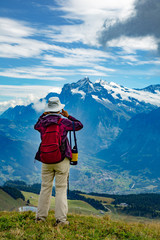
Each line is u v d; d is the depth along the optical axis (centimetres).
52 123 343
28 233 321
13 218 389
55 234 317
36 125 363
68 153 349
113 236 353
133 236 366
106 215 520
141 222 518
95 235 340
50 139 339
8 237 306
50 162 342
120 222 471
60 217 357
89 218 472
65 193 364
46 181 365
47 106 361
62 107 363
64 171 351
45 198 367
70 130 352
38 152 361
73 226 363
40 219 369
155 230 434
